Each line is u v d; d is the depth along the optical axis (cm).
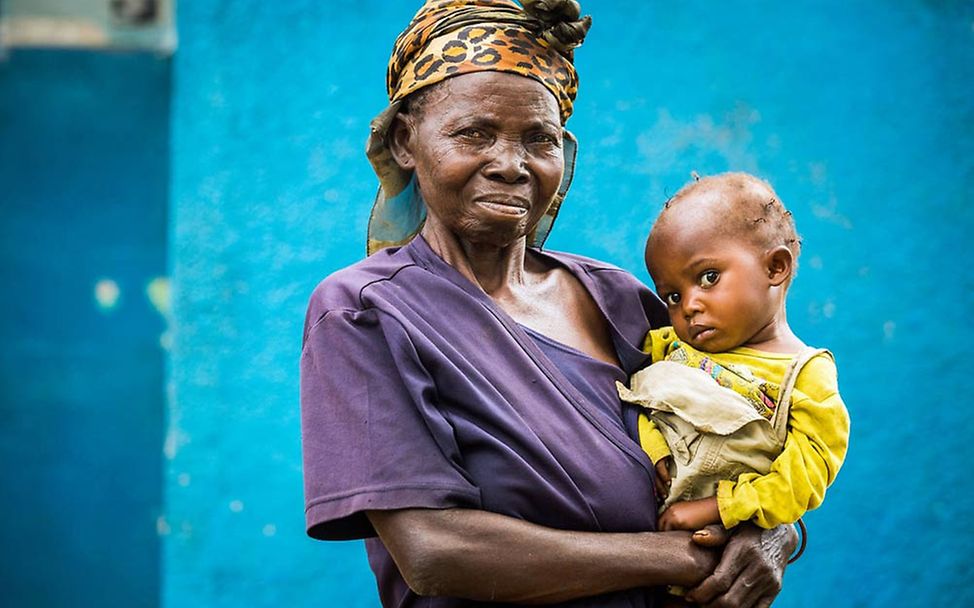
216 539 471
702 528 249
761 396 256
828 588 490
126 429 500
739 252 263
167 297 499
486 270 267
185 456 472
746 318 262
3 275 499
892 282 501
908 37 504
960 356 502
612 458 250
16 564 493
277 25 482
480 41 250
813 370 257
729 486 250
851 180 500
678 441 254
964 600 495
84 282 501
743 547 248
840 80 501
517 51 250
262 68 481
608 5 492
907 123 504
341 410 241
